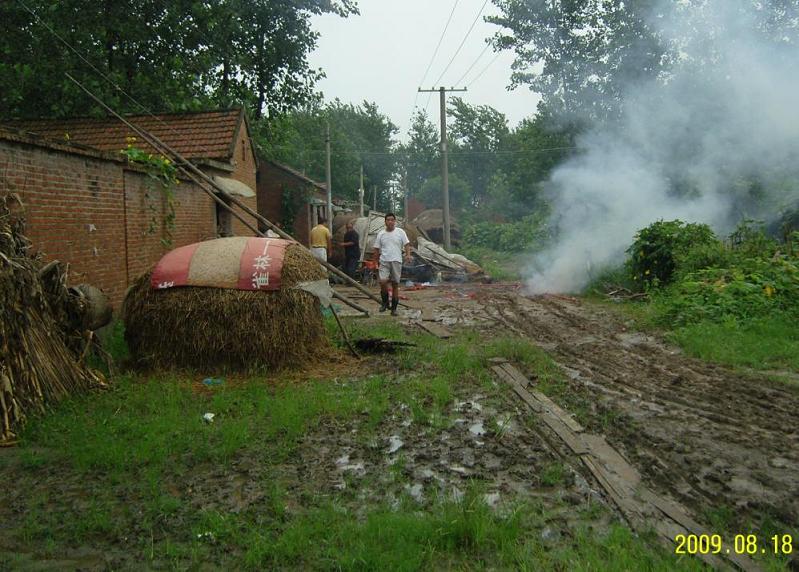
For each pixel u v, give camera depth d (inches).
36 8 730.2
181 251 316.5
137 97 805.2
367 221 934.4
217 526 152.0
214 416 236.4
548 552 138.2
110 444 202.5
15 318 227.5
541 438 208.5
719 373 290.7
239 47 987.9
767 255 466.3
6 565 139.8
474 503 153.8
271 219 1113.4
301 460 194.1
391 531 143.8
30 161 298.7
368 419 229.6
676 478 175.2
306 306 311.6
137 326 305.4
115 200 380.5
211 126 663.1
